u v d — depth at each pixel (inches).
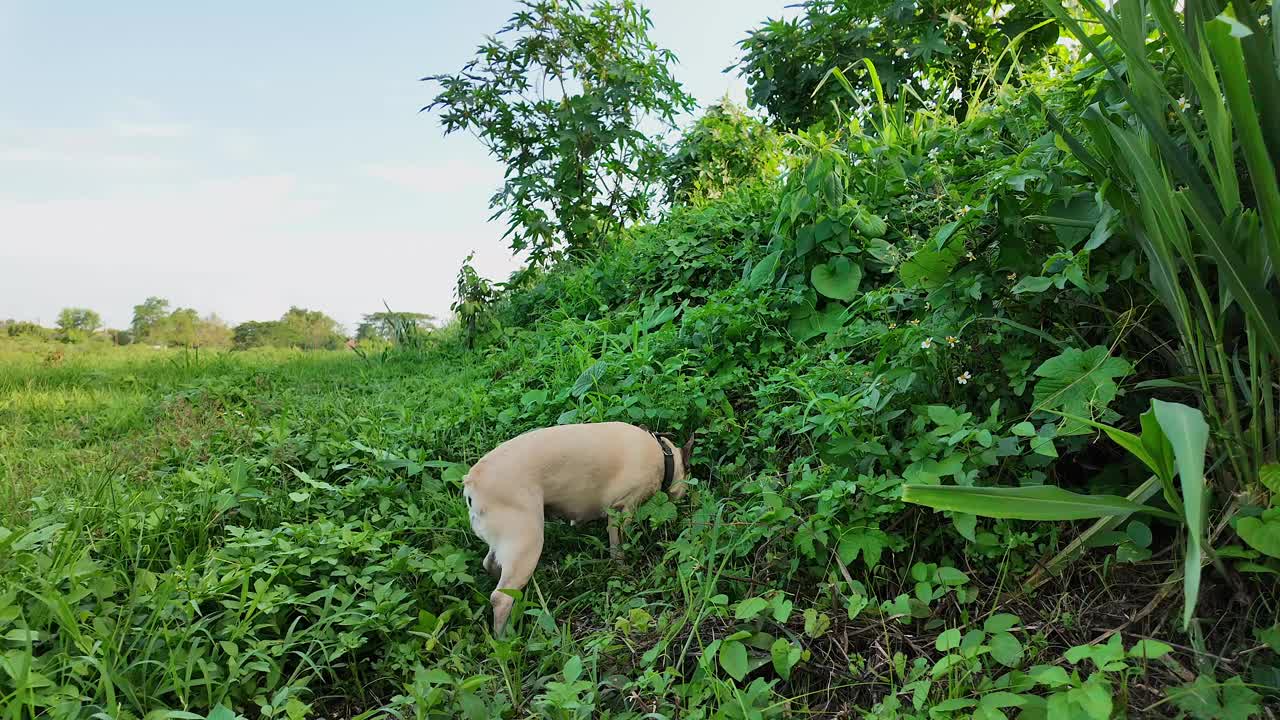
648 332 204.5
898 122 213.3
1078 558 93.9
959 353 117.1
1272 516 74.1
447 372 279.0
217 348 403.9
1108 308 110.6
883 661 90.1
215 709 70.5
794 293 171.9
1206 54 75.2
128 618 95.7
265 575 112.2
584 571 126.4
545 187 351.3
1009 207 111.1
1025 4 279.0
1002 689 77.0
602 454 124.3
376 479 148.5
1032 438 103.7
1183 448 61.7
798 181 194.7
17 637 85.3
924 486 72.1
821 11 323.0
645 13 376.5
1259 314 75.2
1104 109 95.0
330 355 370.3
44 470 168.2
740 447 142.6
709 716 84.7
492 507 116.6
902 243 164.7
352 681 103.7
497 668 100.8
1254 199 92.5
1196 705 69.8
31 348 410.6
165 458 171.2
